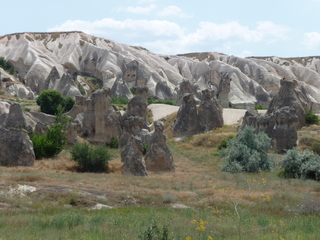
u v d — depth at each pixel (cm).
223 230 1442
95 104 4584
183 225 1485
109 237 1300
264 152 3578
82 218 1524
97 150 3144
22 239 1244
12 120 4172
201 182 2639
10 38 14288
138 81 11700
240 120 5828
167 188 2375
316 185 2680
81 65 12838
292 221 1661
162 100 9844
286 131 4119
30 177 2258
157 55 15188
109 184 2323
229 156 3475
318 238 1385
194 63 14238
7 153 2975
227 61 15088
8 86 9119
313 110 8869
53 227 1418
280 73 14112
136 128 4262
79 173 2833
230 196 2097
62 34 14750
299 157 3175
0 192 1906
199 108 5497
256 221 1636
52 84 10188
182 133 5353
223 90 10956
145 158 3288
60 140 3469
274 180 2911
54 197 1905
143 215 1644
